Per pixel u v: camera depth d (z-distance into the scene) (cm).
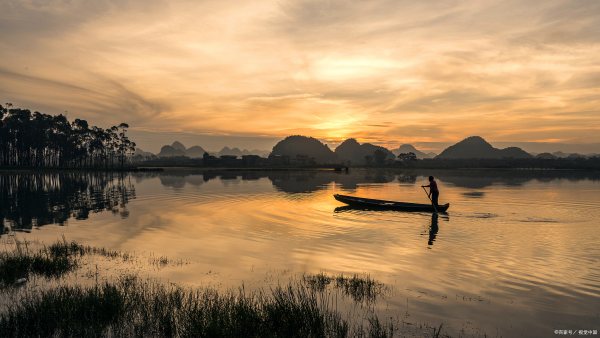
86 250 1642
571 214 2728
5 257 1510
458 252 1608
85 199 3838
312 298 971
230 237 1947
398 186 6022
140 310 974
